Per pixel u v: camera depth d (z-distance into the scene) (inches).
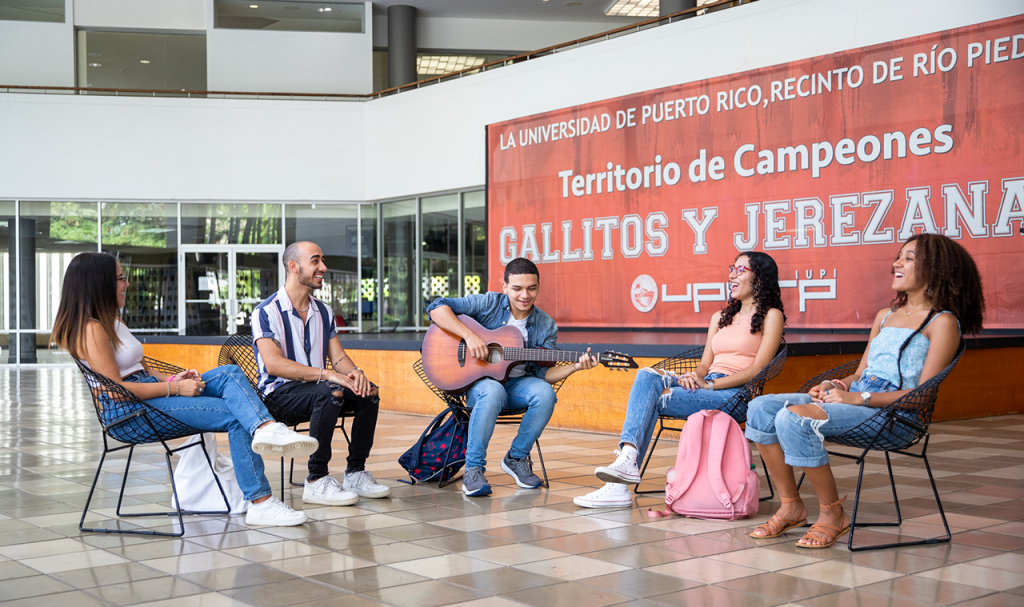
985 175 292.8
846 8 341.1
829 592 87.4
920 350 108.9
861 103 324.8
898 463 175.3
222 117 532.7
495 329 149.6
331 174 536.1
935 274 108.3
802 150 341.1
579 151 417.7
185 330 535.2
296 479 159.0
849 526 115.3
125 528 118.6
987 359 265.7
